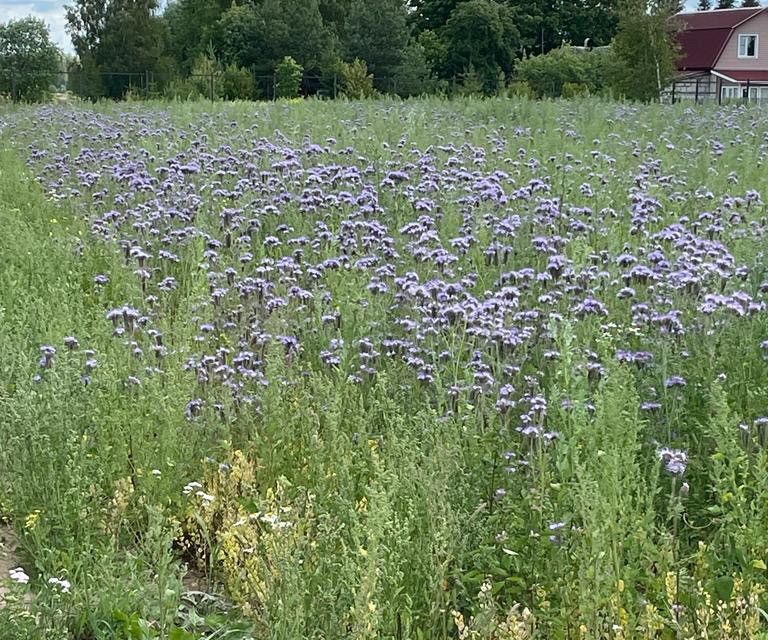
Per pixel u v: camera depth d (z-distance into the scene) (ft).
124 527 15.70
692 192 36.14
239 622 13.42
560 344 18.08
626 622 11.91
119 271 27.71
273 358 18.44
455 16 216.33
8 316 23.30
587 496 12.95
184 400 17.60
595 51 166.61
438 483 13.87
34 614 12.64
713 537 14.80
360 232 28.45
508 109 70.38
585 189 34.30
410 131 50.21
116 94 148.87
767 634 11.16
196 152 43.62
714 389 15.15
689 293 21.58
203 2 237.66
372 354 20.10
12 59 148.56
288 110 68.39
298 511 14.16
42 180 42.83
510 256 26.66
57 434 16.38
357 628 11.71
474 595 13.76
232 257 28.71
